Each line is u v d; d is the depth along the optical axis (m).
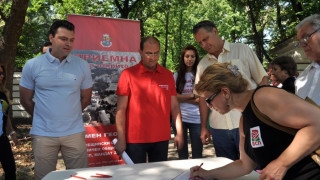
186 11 21.38
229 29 20.30
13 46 8.00
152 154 3.02
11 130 3.47
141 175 1.84
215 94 1.51
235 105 1.50
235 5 13.08
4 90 3.28
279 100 1.27
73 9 15.06
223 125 2.89
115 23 3.75
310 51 2.21
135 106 2.91
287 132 1.31
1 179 4.30
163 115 2.98
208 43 2.85
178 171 1.91
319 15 2.17
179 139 3.08
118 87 2.94
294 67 2.97
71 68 2.81
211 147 6.66
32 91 2.86
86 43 3.62
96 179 1.78
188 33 22.78
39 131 2.70
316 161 1.28
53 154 2.76
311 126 1.20
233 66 1.52
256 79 2.92
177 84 4.04
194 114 3.83
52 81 2.70
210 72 1.53
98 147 3.71
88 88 3.02
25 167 5.11
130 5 13.70
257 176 1.80
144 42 2.88
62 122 2.71
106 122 3.73
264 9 14.10
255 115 1.37
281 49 13.42
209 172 1.76
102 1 14.26
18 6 7.68
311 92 2.29
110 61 3.73
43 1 14.34
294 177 1.35
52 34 2.68
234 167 1.74
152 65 2.93
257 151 1.42
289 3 12.51
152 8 15.55
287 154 1.25
